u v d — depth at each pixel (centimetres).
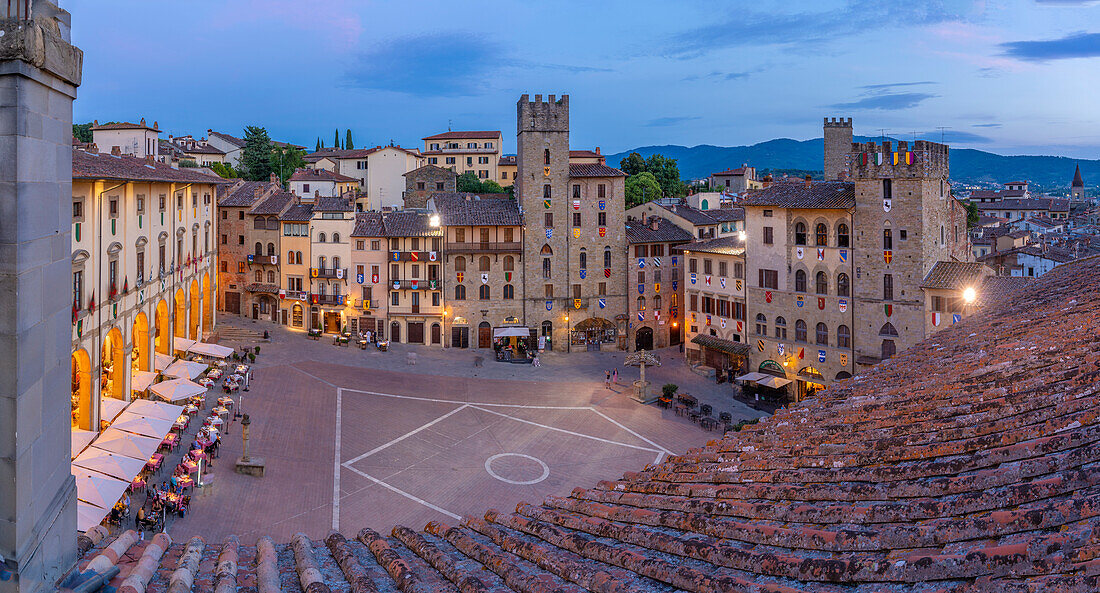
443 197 12019
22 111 901
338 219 10600
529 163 10606
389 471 6028
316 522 5022
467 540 1286
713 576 927
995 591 711
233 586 1139
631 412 7894
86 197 5125
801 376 8400
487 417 7538
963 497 943
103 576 1105
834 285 8106
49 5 1004
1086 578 666
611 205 10800
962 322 2856
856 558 884
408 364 9431
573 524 1291
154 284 6844
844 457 1277
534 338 10769
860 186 7806
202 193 9038
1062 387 1284
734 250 9256
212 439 5825
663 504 1308
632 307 10931
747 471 1373
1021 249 10481
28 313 928
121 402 5712
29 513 938
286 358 8994
